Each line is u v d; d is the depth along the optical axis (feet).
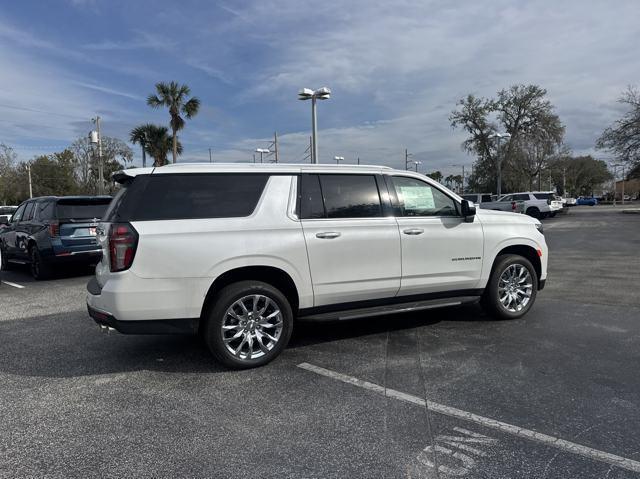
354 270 15.81
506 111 165.48
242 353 14.49
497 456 9.49
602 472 8.91
